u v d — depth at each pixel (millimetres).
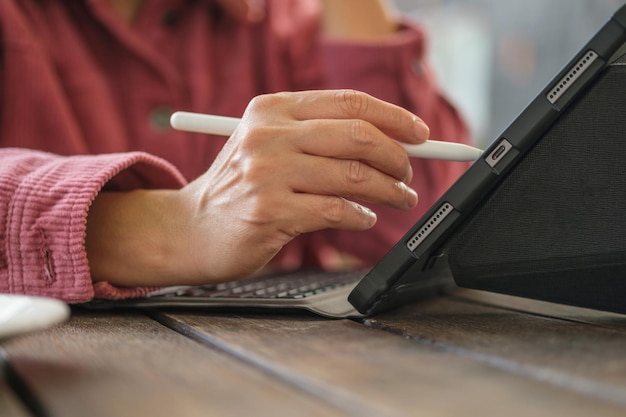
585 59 462
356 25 1264
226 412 270
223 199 557
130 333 454
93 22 1249
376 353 372
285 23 1431
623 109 467
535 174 490
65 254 568
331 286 644
